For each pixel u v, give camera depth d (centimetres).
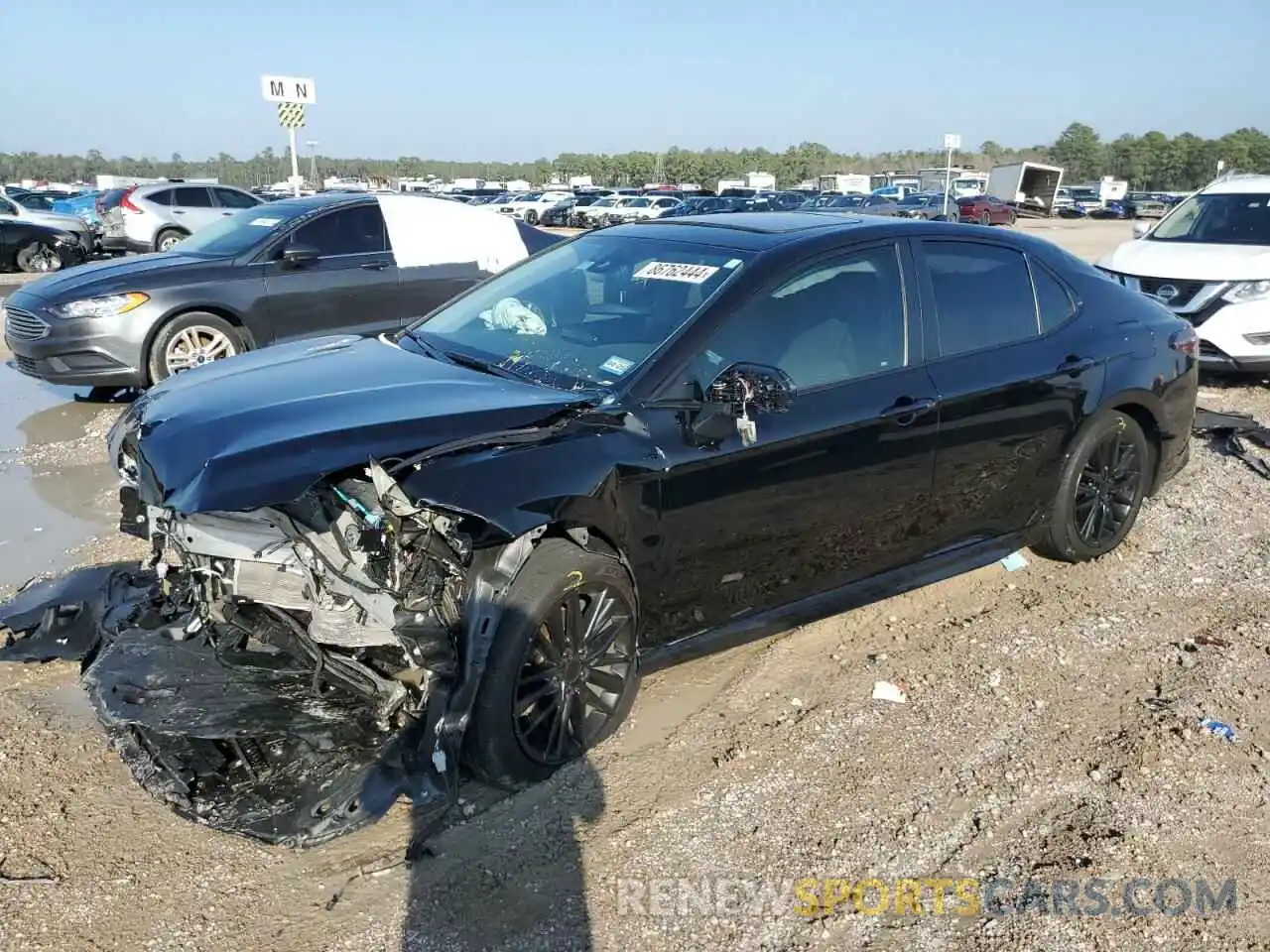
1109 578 498
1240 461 683
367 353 389
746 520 358
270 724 298
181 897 276
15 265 1991
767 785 332
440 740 292
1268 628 446
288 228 850
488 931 268
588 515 313
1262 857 302
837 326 388
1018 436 439
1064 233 3650
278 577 308
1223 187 1020
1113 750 353
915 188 5950
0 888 276
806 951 265
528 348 381
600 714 345
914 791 330
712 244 403
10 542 518
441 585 292
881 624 448
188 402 328
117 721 299
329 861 293
